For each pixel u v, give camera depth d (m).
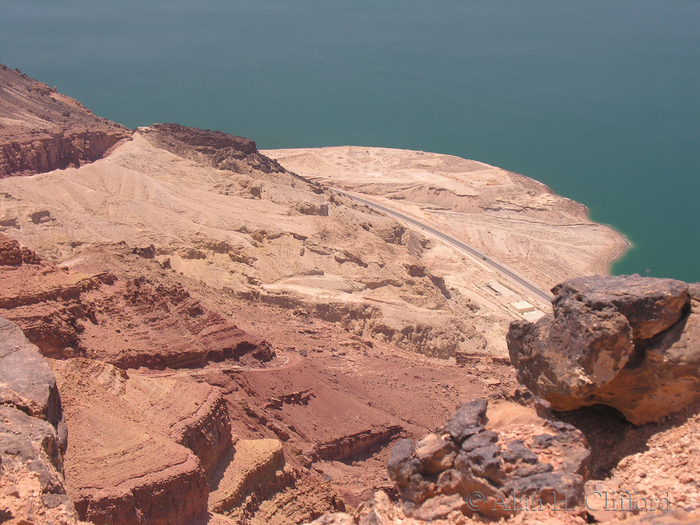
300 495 34.25
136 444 26.36
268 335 61.59
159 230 99.19
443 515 16.28
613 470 18.83
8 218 86.69
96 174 109.31
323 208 133.50
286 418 43.28
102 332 42.50
